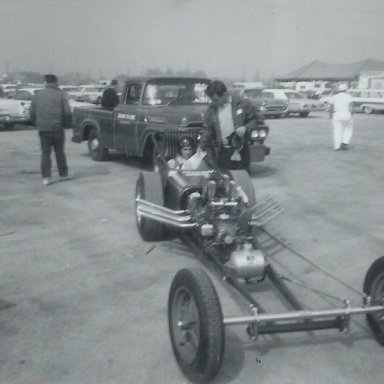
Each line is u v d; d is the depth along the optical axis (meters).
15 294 4.65
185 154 6.50
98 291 4.71
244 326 4.01
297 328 3.33
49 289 4.76
